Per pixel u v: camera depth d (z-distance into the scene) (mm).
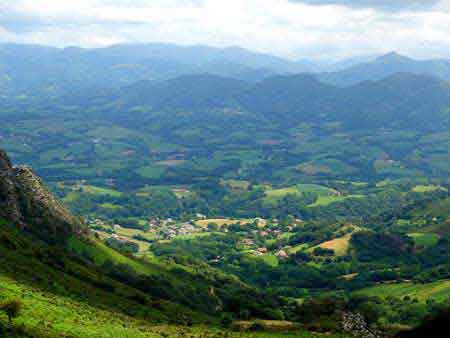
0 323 90438
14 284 128875
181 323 161625
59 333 96438
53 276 162625
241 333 155125
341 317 187000
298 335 157875
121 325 125312
